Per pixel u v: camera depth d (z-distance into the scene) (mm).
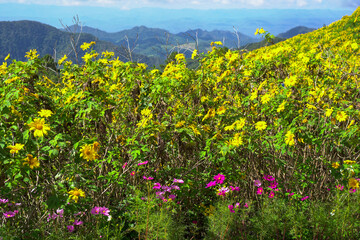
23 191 2105
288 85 3025
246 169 2932
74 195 1838
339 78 3682
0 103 1956
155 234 1970
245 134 2771
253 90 3605
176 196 2537
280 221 2365
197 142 2803
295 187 2854
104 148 2596
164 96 2598
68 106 2279
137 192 2209
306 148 3135
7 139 2025
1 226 1904
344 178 2398
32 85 2428
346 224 2129
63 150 2203
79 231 2125
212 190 2752
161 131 2432
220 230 2188
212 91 3449
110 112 2520
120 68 3107
